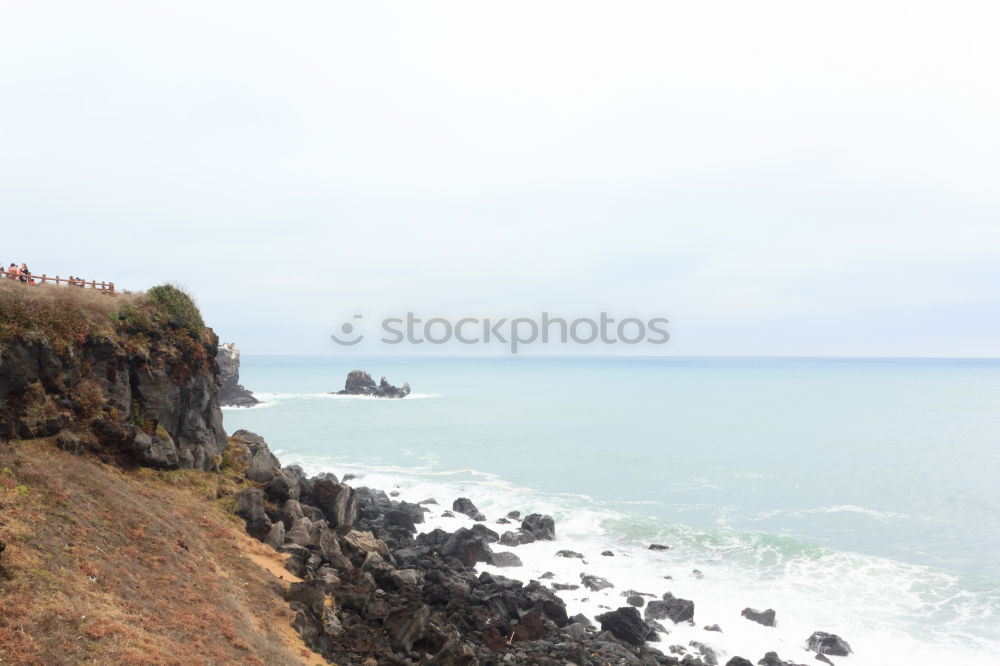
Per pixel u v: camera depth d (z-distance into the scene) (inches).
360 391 7549.2
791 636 1322.6
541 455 3481.8
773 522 2212.1
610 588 1568.7
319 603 1050.7
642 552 1872.5
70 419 1167.0
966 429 4463.6
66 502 933.8
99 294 1418.6
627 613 1311.5
